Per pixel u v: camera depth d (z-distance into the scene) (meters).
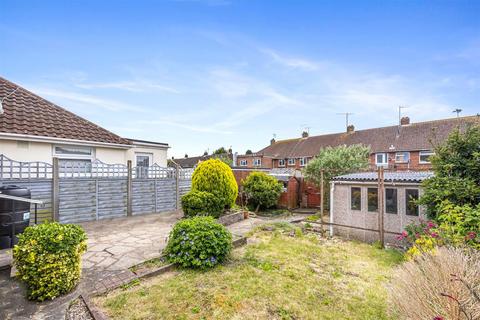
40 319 3.08
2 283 3.89
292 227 8.52
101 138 9.98
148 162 12.24
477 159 5.67
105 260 4.82
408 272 2.84
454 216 4.89
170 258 4.83
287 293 3.94
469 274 2.48
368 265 5.38
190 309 3.38
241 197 13.98
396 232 6.74
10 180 6.76
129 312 3.26
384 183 7.32
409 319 2.49
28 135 7.85
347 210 8.09
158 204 10.12
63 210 7.66
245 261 5.19
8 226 5.14
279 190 13.89
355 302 3.77
